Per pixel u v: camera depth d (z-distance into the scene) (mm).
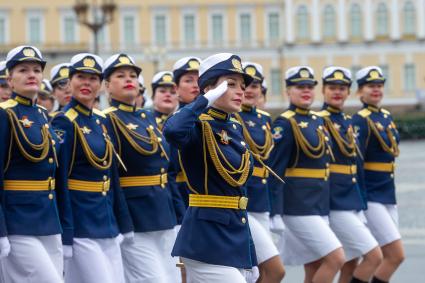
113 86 19859
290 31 150875
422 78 150375
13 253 16797
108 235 18281
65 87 22938
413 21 151000
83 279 18172
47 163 17297
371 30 150750
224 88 14938
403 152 90250
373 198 24125
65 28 148750
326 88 23641
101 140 18719
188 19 151875
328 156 22250
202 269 15094
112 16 80250
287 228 22031
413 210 41875
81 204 18250
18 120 17109
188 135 14891
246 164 15445
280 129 21734
